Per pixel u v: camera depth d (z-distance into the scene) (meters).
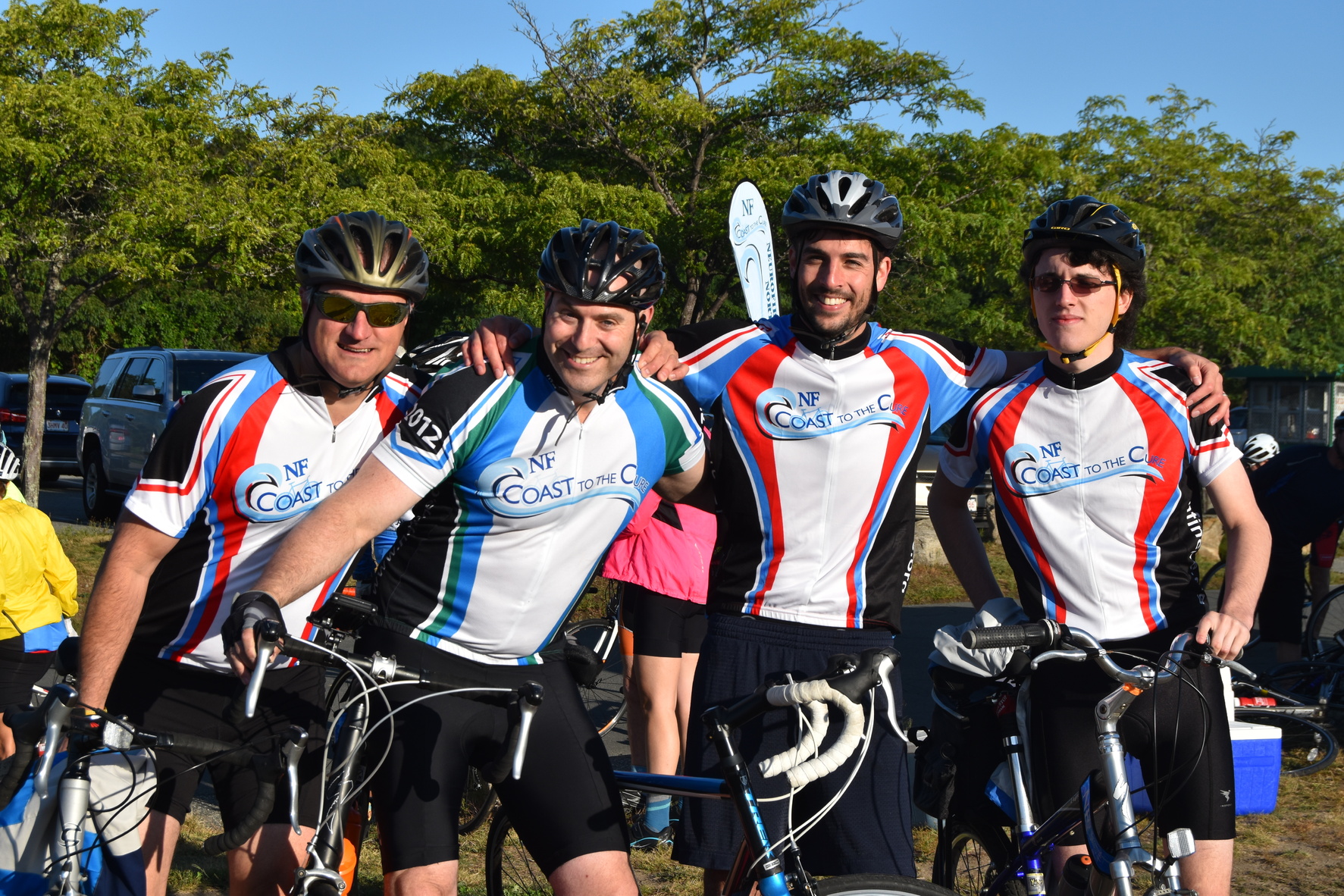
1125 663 2.73
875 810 2.63
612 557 4.21
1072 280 2.71
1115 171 18.03
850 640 2.68
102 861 2.38
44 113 10.95
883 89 13.66
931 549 10.61
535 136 14.05
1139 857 2.24
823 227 2.64
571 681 2.46
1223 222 20.16
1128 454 2.73
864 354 2.73
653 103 13.24
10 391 16.58
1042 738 2.76
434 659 2.30
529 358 2.29
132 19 12.27
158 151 11.74
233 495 2.46
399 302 2.42
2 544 4.24
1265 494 6.56
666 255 13.14
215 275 12.69
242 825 2.01
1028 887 2.72
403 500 2.19
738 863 2.53
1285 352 18.73
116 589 2.39
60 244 11.57
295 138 13.40
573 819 2.28
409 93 14.10
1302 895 3.79
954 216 12.84
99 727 2.10
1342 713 6.12
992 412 2.87
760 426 2.71
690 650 4.36
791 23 13.67
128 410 12.59
